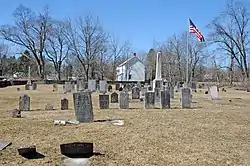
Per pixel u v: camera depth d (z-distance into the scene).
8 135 9.77
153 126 11.45
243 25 64.50
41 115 14.44
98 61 78.75
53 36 75.88
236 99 29.06
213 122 12.79
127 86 44.16
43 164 7.28
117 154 8.14
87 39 80.69
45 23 74.19
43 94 32.06
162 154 8.26
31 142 9.00
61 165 7.27
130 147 8.75
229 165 7.55
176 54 82.31
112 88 47.03
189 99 18.98
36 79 71.31
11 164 7.23
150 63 88.62
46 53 76.75
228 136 10.45
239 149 8.93
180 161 7.75
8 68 101.69
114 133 10.16
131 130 10.64
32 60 86.00
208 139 9.94
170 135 10.18
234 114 15.45
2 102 23.41
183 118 13.56
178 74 81.00
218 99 27.67
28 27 73.31
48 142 9.02
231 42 65.69
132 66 90.19
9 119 12.73
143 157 7.98
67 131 10.36
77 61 84.69
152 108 18.14
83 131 10.36
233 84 64.94
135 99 25.39
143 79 90.94
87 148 7.90
